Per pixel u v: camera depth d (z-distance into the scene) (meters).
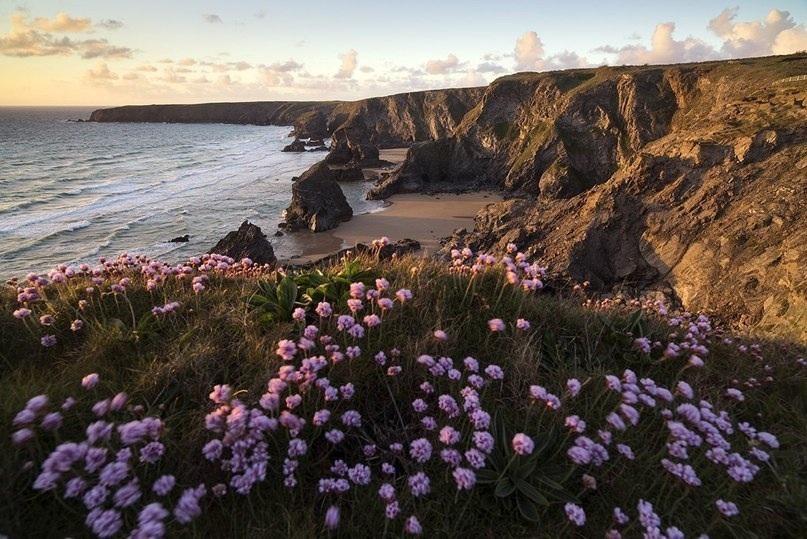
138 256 6.79
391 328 4.66
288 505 3.11
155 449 2.86
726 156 23.97
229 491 3.09
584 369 4.69
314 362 3.55
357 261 6.20
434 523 3.05
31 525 2.73
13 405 3.33
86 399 3.60
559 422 3.78
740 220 20.47
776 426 4.21
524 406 3.93
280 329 4.48
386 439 3.71
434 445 3.56
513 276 5.11
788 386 4.92
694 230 22.19
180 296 5.32
